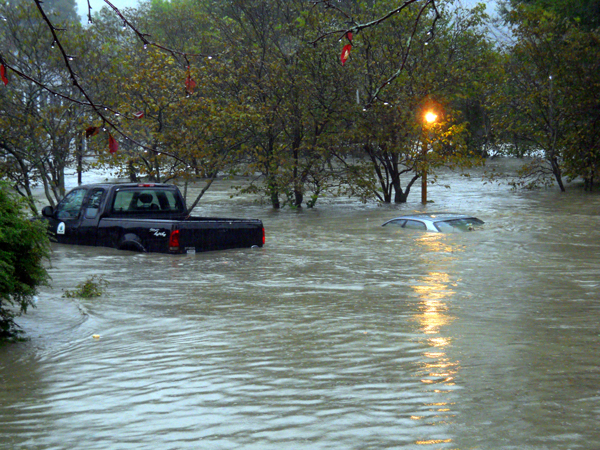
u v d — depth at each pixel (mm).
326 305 8711
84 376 5812
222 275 11172
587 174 30469
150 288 10070
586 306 8461
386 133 25047
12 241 7316
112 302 9094
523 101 32469
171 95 21266
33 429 4504
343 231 17406
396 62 24703
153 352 6555
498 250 13703
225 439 4227
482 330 7176
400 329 7277
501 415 4531
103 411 4863
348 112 25250
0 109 21781
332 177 26250
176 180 22000
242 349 6570
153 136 21469
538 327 7297
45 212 15328
